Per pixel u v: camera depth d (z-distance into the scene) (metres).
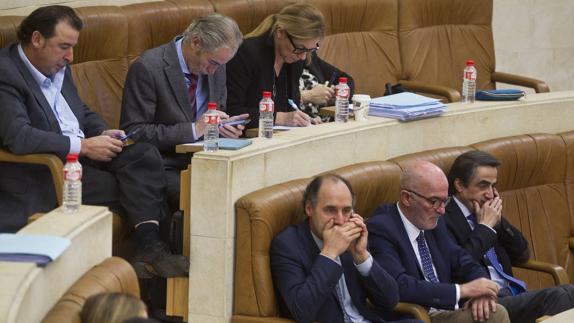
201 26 14.05
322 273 11.54
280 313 12.08
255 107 15.24
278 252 11.88
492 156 14.47
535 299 13.77
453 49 20.67
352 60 19.50
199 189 12.06
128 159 13.25
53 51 13.02
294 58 15.23
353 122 14.66
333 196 11.79
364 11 19.70
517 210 16.34
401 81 19.66
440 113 15.78
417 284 12.59
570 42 24.64
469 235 14.18
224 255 12.05
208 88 14.59
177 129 13.94
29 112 13.09
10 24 14.09
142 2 17.80
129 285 9.72
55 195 13.16
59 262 8.85
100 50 15.71
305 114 14.96
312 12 15.05
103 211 10.03
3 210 12.88
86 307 7.75
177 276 12.30
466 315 12.83
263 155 12.52
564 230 16.69
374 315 12.21
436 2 20.48
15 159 12.75
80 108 13.99
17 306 7.82
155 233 12.94
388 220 13.02
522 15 24.44
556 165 16.70
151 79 14.09
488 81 20.94
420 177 12.95
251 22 17.83
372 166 13.91
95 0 17.09
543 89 20.30
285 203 12.30
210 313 12.19
